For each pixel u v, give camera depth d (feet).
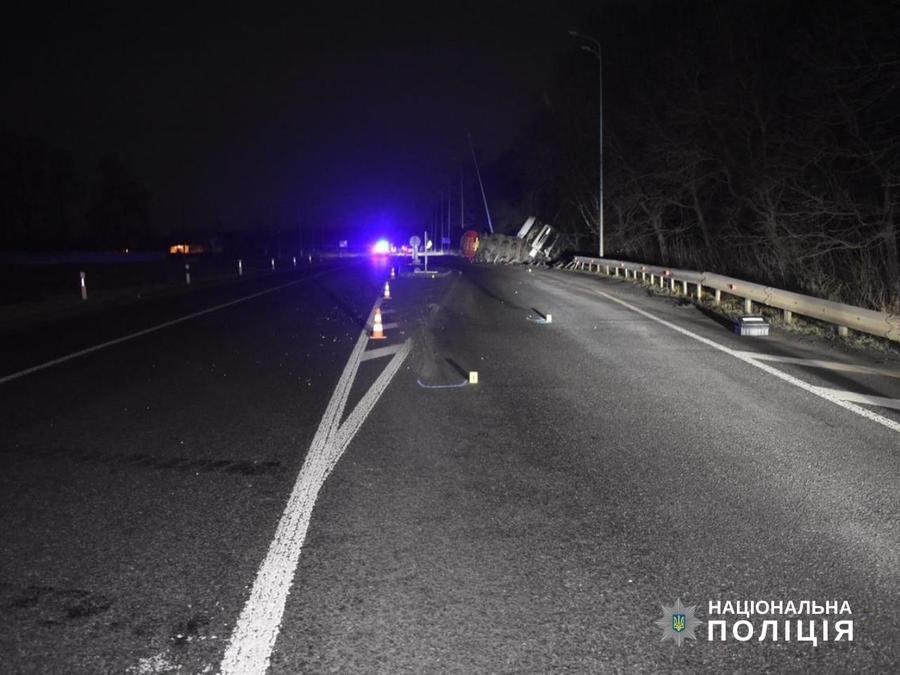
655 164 122.31
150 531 15.17
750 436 22.08
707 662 10.31
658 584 12.57
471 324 54.08
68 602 12.16
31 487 18.19
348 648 10.68
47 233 321.32
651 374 32.71
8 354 42.80
